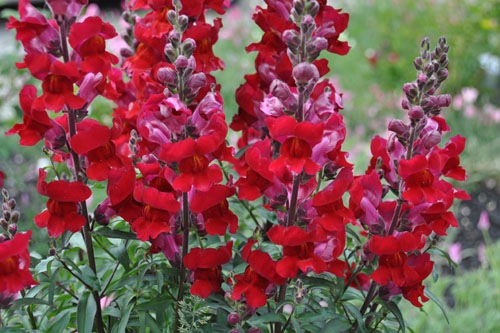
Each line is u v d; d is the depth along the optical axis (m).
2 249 0.64
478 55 1.91
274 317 0.68
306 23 0.65
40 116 0.66
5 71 1.05
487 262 1.26
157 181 0.67
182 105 0.66
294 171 0.64
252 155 0.65
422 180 0.67
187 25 0.69
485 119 1.78
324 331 0.70
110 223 0.73
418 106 0.66
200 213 0.69
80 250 0.80
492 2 1.88
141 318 0.69
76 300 0.73
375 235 0.68
